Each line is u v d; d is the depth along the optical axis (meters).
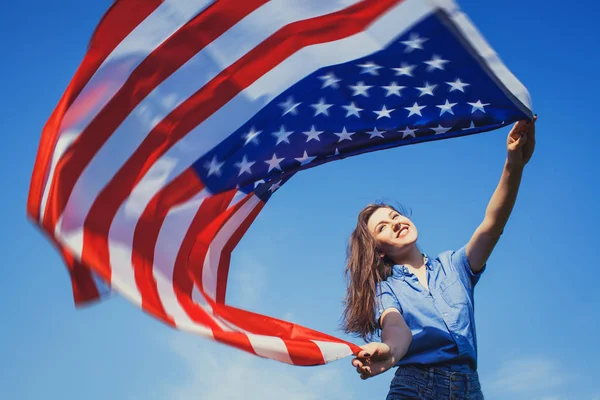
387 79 4.37
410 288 4.69
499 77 4.21
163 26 4.02
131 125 4.03
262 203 4.82
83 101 3.92
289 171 4.67
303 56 4.29
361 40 4.22
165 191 4.20
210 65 4.16
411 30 4.14
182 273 4.24
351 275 4.98
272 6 4.15
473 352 4.38
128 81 4.00
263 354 3.94
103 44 3.91
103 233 3.90
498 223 4.62
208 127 4.27
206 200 4.41
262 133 4.46
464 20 4.04
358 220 5.11
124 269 3.87
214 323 4.08
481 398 4.37
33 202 3.73
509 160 4.54
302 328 4.38
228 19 4.14
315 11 4.17
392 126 4.55
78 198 3.86
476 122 4.49
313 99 4.45
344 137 4.60
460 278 4.67
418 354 4.42
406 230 4.98
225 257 4.70
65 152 3.86
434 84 4.34
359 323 4.84
